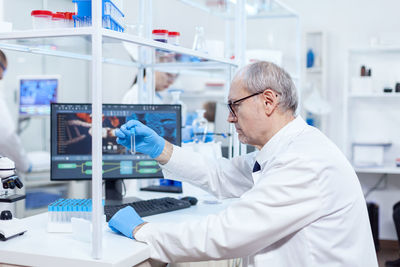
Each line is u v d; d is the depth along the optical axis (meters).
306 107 4.21
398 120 4.37
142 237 1.40
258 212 1.28
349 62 4.45
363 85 4.21
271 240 1.29
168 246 1.35
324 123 4.48
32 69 4.52
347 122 4.26
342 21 4.47
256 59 2.99
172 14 1.97
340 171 1.35
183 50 1.62
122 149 1.99
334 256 1.32
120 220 1.48
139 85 2.45
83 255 1.29
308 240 1.32
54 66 4.71
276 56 3.10
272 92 1.40
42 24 1.36
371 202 4.32
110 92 4.46
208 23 2.83
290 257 1.35
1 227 1.44
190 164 1.79
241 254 1.31
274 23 4.63
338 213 1.33
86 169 1.94
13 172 1.55
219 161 1.88
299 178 1.28
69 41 1.50
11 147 3.20
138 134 1.64
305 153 1.32
